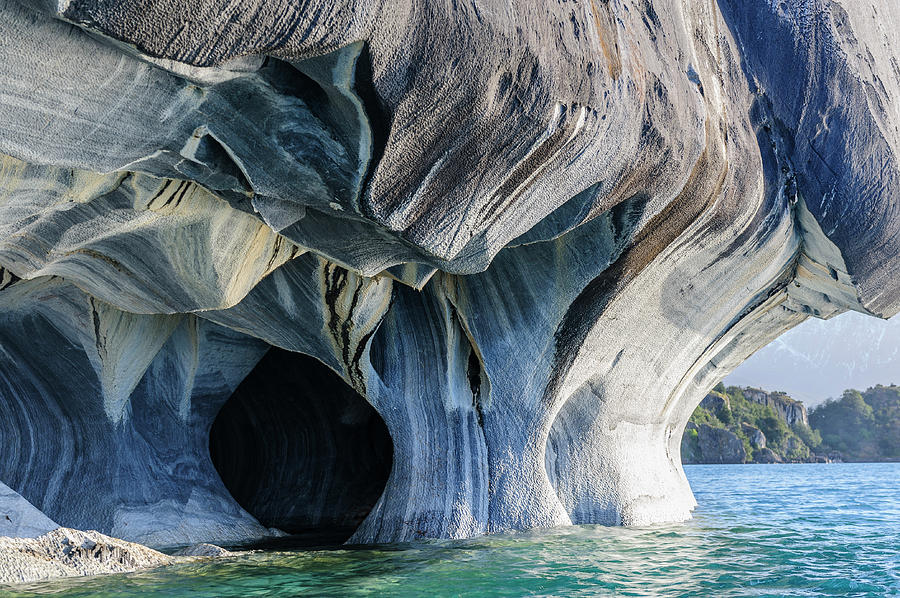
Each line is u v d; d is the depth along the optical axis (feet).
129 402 24.90
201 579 16.40
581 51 15.52
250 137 13.46
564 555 19.52
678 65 19.90
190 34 10.57
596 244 21.68
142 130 12.61
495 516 22.75
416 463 23.06
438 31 12.61
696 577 17.42
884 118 25.93
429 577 16.75
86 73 11.24
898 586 16.74
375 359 24.21
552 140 15.48
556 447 25.48
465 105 13.62
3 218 14.49
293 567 17.83
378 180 13.94
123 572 17.16
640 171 18.60
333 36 11.47
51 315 22.09
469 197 15.33
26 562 16.35
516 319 23.63
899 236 26.13
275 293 22.65
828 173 25.09
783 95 24.90
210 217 17.13
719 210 22.59
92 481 23.24
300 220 16.89
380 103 12.80
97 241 17.26
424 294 24.09
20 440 22.54
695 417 280.31
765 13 25.34
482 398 23.79
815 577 17.66
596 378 25.68
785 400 341.62
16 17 10.27
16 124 11.47
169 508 24.22
